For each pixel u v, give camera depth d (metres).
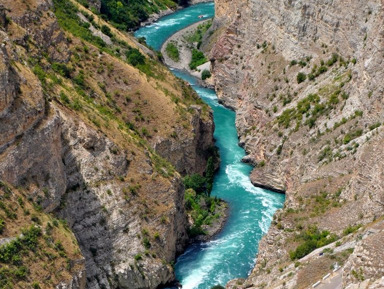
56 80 76.38
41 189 60.75
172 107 90.12
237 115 109.00
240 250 75.19
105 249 65.06
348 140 77.62
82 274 58.00
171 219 70.50
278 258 66.69
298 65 101.88
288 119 91.62
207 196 85.62
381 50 76.69
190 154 88.75
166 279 68.00
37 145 60.66
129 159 71.75
